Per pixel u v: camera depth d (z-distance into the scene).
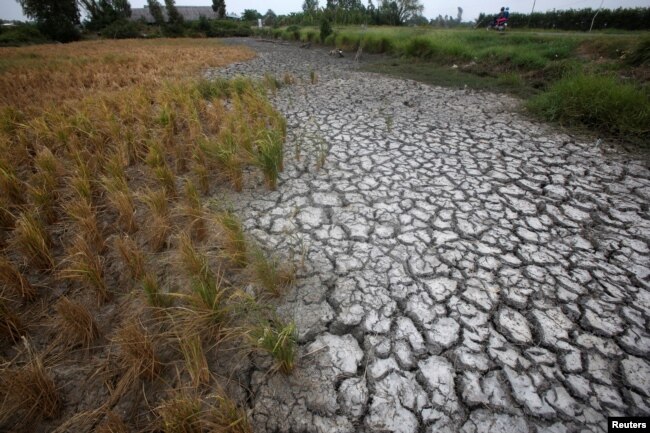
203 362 1.67
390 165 3.95
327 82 8.67
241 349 1.84
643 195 3.16
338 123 5.43
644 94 4.63
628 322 1.95
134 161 3.99
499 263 2.42
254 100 5.91
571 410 1.56
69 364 1.81
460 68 9.54
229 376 1.73
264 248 2.62
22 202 3.10
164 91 6.52
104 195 3.27
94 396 1.66
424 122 5.38
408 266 2.42
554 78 7.16
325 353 1.84
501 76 7.95
